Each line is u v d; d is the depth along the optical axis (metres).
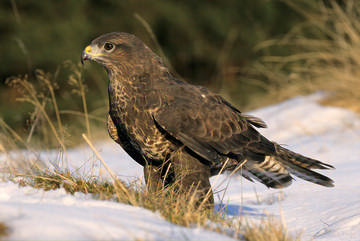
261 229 6.21
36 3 29.81
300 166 8.42
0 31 29.27
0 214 4.89
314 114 17.66
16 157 9.73
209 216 6.91
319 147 14.25
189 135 7.41
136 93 7.66
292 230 7.48
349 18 19.20
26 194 6.64
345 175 10.75
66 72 26.77
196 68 32.66
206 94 7.84
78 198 6.64
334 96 18.81
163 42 31.75
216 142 7.62
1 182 7.31
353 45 18.70
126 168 12.21
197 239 5.16
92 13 31.02
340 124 16.44
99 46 7.79
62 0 30.23
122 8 30.92
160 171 7.91
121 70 7.75
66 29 29.03
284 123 17.70
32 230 4.52
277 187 8.70
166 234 5.11
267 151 8.12
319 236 7.14
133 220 5.42
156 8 31.09
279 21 29.44
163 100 7.53
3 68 28.45
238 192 10.33
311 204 8.85
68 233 4.52
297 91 21.39
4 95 26.27
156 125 7.57
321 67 20.34
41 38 28.67
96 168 10.22
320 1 22.45
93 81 27.00
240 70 30.89
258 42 29.53
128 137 8.03
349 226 7.28
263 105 22.69
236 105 26.92
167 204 6.72
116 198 6.71
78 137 15.96
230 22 31.03
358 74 18.27
